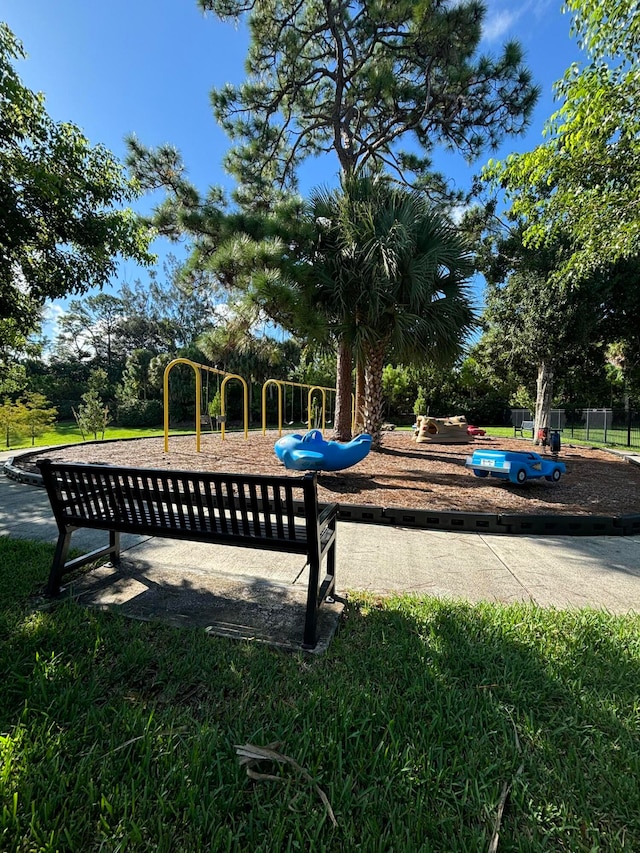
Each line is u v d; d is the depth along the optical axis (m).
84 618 2.08
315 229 7.46
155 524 2.31
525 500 4.95
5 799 1.12
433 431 11.11
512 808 1.15
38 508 4.43
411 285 7.05
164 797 1.15
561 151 5.12
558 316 10.55
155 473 2.20
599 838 1.06
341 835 1.05
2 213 4.77
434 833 1.06
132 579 2.61
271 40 10.53
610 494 5.31
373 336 7.62
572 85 4.76
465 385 23.06
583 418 16.81
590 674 1.74
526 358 12.17
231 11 9.88
